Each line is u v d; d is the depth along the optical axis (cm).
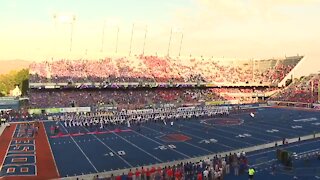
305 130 4725
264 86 10019
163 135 4409
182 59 10412
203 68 10188
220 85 9506
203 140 4053
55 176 2678
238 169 2722
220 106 7806
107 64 8900
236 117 6144
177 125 5238
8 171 2809
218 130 4756
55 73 7881
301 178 2559
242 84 9750
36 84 7412
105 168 2895
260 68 10800
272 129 4812
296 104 8344
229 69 10550
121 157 3269
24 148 3706
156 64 9656
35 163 3067
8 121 5903
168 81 8800
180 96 8494
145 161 3116
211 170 2558
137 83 8319
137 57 9719
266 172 2730
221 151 3475
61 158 3250
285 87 9788
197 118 6022
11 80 12838
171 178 2558
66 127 5138
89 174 2728
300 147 3638
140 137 4294
